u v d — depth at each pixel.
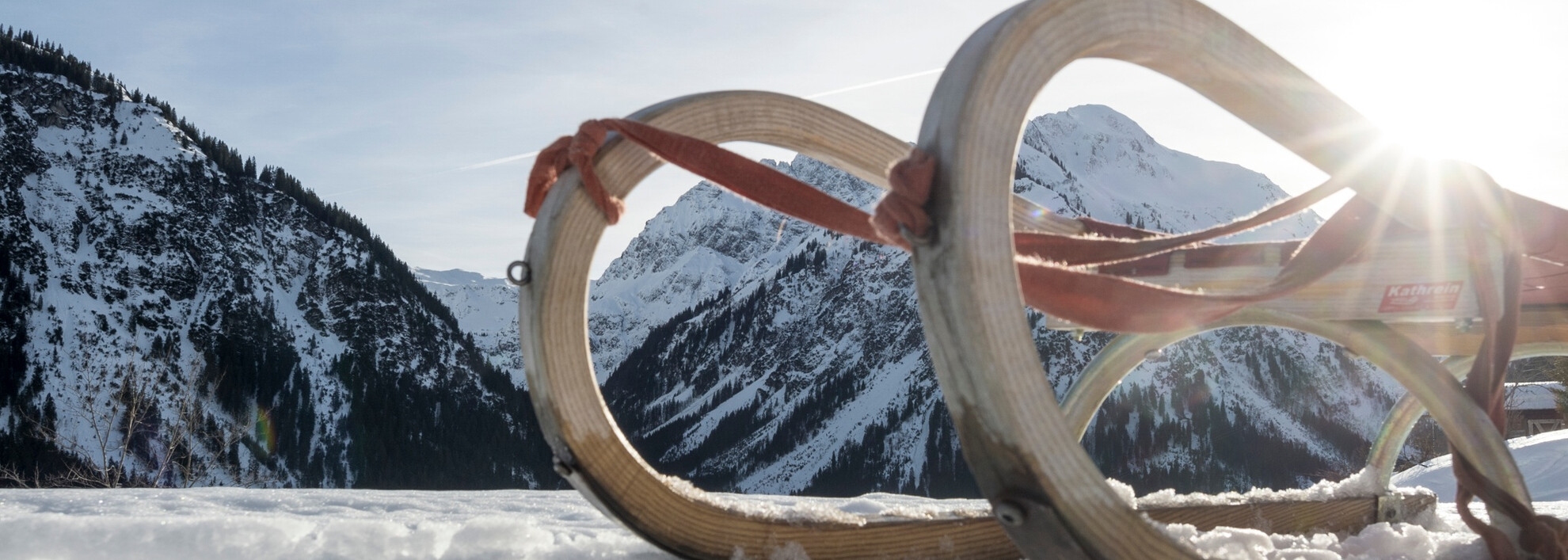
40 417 116.44
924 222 1.49
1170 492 3.21
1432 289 2.90
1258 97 1.95
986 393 1.47
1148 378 172.00
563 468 2.09
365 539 2.52
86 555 2.27
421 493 4.92
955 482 155.38
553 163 2.17
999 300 1.49
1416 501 3.89
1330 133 2.07
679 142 2.06
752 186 2.08
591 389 2.11
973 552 2.52
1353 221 2.41
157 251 166.00
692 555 2.25
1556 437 18.45
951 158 1.49
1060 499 1.50
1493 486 2.30
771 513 2.35
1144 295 2.09
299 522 2.58
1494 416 2.42
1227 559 2.17
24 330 136.00
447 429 149.75
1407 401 3.69
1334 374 193.38
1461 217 2.35
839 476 166.62
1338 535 3.55
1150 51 1.79
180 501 3.88
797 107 2.45
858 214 2.06
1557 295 3.12
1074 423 3.71
